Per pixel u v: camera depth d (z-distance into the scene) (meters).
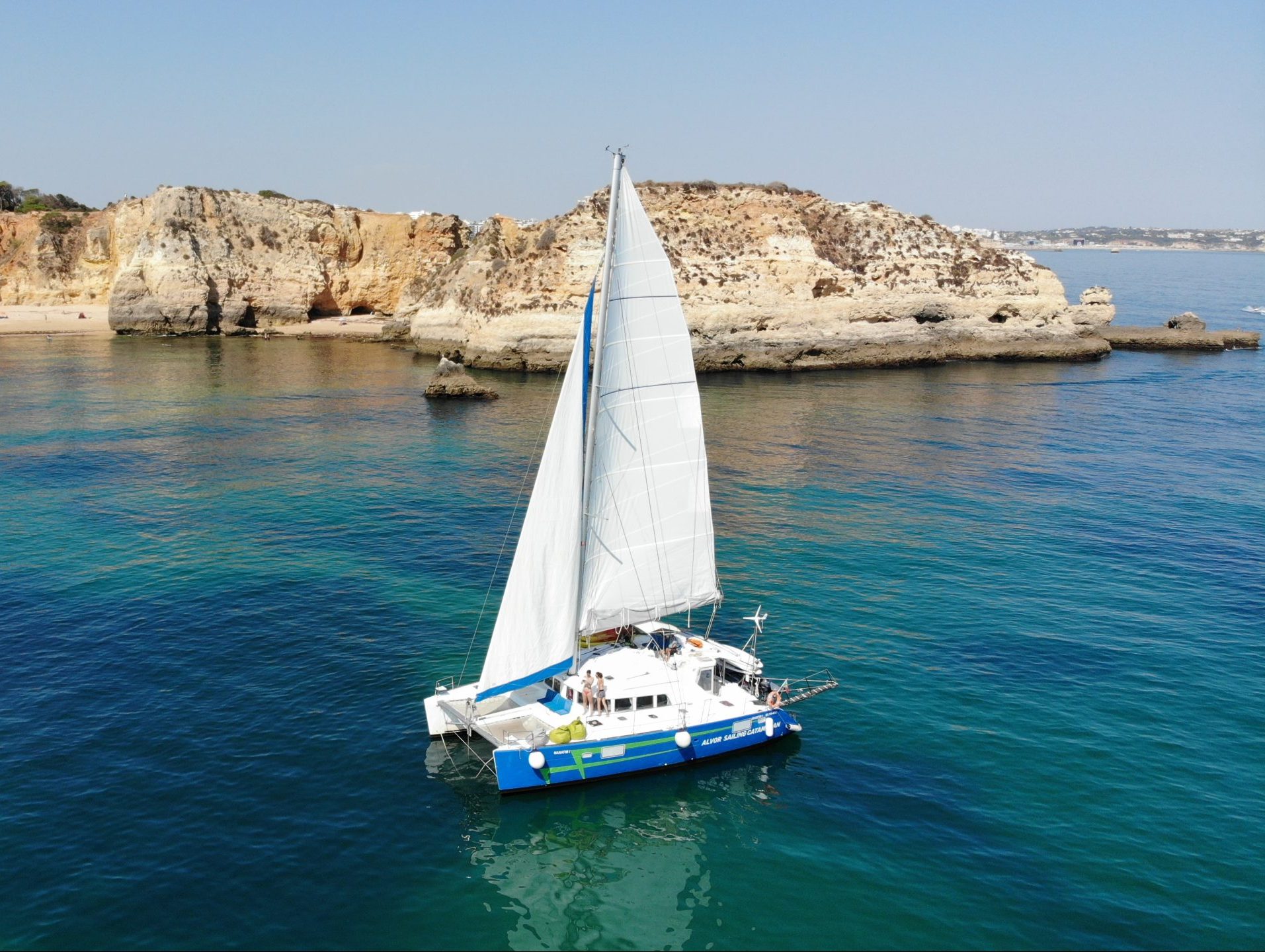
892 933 18.67
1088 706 27.62
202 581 36.53
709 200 107.06
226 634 31.78
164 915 18.59
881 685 28.81
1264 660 30.73
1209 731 26.30
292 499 48.50
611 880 20.23
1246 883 20.11
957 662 30.41
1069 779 23.95
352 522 44.50
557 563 24.53
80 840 20.81
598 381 23.98
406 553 40.25
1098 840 21.53
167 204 126.81
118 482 51.69
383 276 144.50
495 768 23.50
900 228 118.44
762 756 25.20
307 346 120.00
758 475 54.19
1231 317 170.75
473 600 35.19
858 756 25.05
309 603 34.56
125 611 33.53
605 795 23.39
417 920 18.80
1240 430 70.81
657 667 25.81
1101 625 33.41
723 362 99.19
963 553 40.88
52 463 55.84
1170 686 28.89
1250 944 18.38
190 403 77.69
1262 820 22.28
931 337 109.50
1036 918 19.08
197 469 55.03
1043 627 33.12
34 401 76.88
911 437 66.19
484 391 81.44
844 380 94.44
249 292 130.62
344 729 25.97
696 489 26.09
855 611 34.38
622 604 25.75
